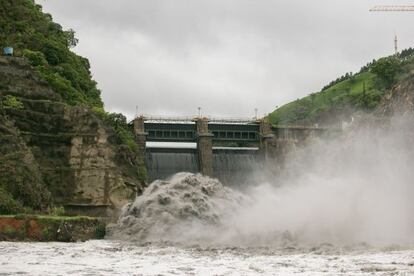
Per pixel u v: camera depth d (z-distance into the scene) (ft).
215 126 597.93
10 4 541.34
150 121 573.74
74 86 514.27
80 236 235.40
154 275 112.98
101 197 406.21
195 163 571.28
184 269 123.54
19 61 431.84
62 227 231.91
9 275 110.83
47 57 515.91
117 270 121.29
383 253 163.84
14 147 330.75
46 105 417.28
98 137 424.05
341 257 151.74
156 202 232.32
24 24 531.91
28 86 423.64
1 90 408.87
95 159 416.26
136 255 158.92
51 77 461.78
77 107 430.20
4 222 227.20
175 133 580.30
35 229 229.66
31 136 401.70
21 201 303.89
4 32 509.35
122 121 538.88
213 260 144.05
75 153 413.80
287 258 149.38
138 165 471.62
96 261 140.97
